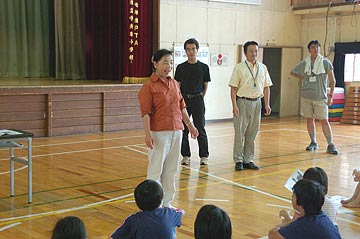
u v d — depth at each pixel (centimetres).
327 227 235
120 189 479
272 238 243
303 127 958
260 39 1115
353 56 1080
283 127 955
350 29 1085
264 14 1115
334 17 1112
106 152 668
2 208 411
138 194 251
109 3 998
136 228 246
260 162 616
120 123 882
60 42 1026
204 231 194
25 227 365
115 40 1003
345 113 1046
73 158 623
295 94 1188
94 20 1040
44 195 452
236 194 468
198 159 634
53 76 1055
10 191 460
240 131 565
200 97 585
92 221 382
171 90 382
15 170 549
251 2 1085
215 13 1034
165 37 970
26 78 1007
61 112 807
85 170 557
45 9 1032
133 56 927
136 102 900
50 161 602
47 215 394
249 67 555
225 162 615
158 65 378
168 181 392
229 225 196
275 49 1176
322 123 681
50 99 790
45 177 520
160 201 252
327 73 671
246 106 559
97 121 853
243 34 1084
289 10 1159
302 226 236
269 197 459
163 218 249
